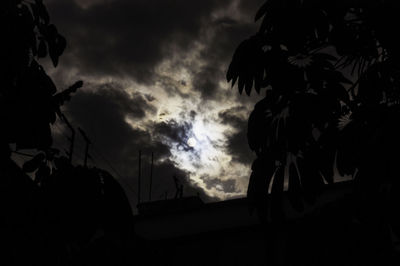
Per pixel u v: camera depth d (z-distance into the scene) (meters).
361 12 1.96
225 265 10.63
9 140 1.56
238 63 2.07
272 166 1.86
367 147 1.70
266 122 1.95
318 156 1.78
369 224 1.63
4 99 1.61
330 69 1.93
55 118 1.67
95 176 1.43
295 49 1.97
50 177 1.45
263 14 2.10
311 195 1.76
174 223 12.00
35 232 1.38
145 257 1.49
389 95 1.83
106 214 1.37
